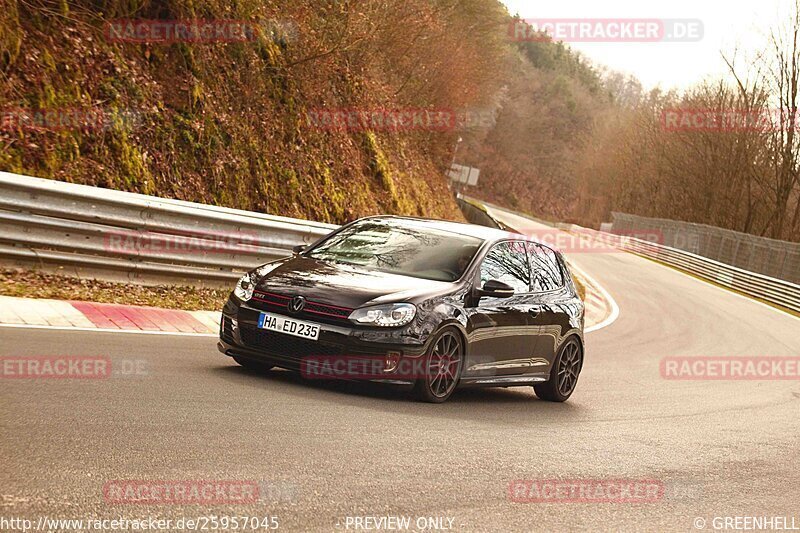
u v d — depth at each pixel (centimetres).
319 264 884
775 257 5181
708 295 3966
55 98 1434
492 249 949
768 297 4331
